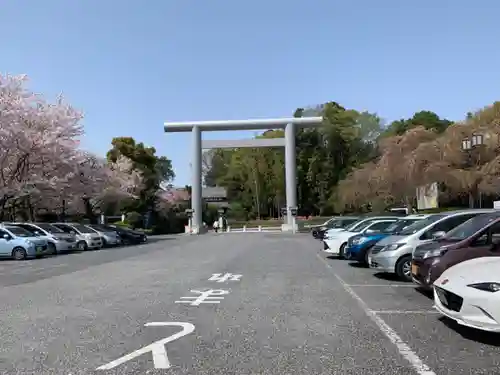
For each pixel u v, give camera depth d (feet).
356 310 29.40
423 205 148.05
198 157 176.14
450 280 23.03
